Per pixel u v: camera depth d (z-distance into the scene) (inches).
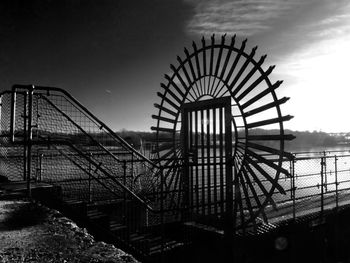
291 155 241.4
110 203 262.7
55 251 128.7
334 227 303.7
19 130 256.2
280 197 467.2
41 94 248.1
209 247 254.8
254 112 261.9
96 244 139.3
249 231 257.9
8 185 234.1
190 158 305.9
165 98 335.9
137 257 214.2
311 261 281.7
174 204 299.3
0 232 148.0
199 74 301.1
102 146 262.2
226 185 263.3
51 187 222.7
